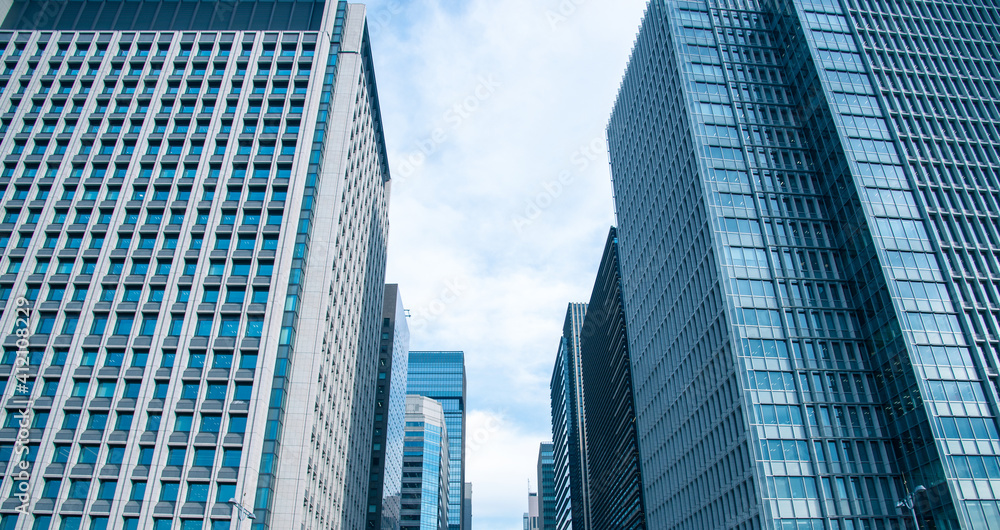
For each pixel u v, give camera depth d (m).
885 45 91.25
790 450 67.00
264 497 56.34
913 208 77.50
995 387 66.19
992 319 70.00
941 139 83.25
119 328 62.78
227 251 67.25
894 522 64.06
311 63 82.25
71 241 68.19
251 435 57.12
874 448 68.38
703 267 83.94
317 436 66.38
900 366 68.56
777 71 97.44
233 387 59.69
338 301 77.00
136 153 73.56
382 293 117.56
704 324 82.56
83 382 59.81
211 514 53.41
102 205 69.75
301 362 64.38
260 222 69.00
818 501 64.44
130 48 83.12
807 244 81.38
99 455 55.75
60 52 82.69
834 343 74.56
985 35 93.00
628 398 123.69
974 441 62.94
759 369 71.62
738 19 102.62
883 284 72.38
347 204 82.38
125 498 54.00
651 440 102.12
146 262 66.62
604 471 163.75
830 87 86.56
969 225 76.88
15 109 77.50
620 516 136.75
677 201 95.31
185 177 71.94
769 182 86.06
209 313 63.25
